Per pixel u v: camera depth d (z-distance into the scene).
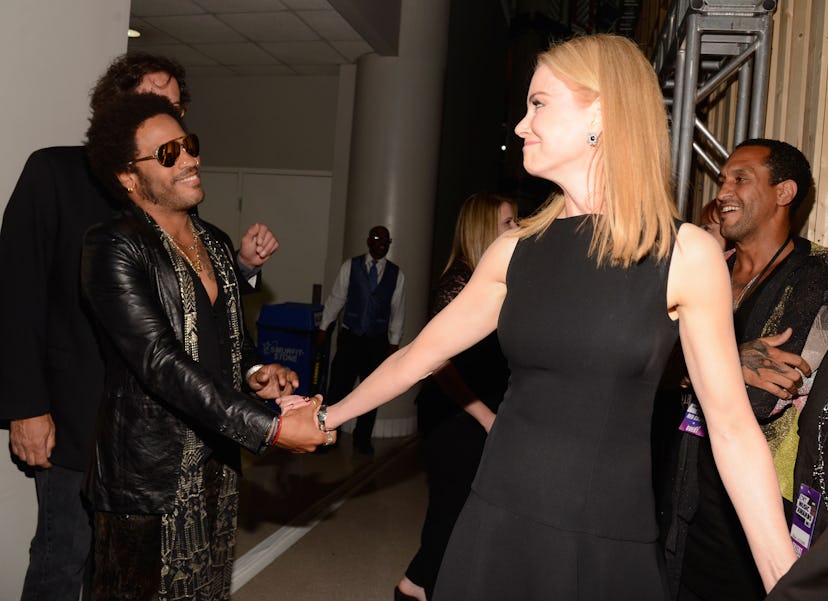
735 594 1.74
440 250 8.04
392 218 5.91
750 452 0.99
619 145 1.00
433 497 2.41
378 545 3.51
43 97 2.00
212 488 1.70
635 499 1.01
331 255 6.59
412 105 5.93
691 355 1.01
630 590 0.99
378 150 5.93
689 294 0.99
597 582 0.99
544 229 1.13
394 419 5.97
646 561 1.01
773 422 1.63
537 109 1.10
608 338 0.99
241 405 1.46
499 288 1.19
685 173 2.77
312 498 4.11
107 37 2.23
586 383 1.01
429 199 6.06
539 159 1.09
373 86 5.97
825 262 1.71
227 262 1.79
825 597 0.85
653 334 0.99
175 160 1.58
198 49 6.14
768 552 0.97
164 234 1.60
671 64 3.37
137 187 1.61
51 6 2.01
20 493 2.01
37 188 1.81
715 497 1.77
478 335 1.23
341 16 5.09
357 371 5.17
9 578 2.00
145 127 1.58
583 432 1.01
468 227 2.34
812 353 1.64
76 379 1.82
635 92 1.02
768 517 0.97
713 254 0.99
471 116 9.45
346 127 6.54
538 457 1.03
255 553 3.20
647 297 0.99
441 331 1.24
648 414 1.03
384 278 5.16
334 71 6.68
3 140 1.89
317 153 6.87
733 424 0.99
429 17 5.98
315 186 6.89
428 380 2.45
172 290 1.55
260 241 2.05
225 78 7.06
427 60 5.99
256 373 1.82
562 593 0.99
